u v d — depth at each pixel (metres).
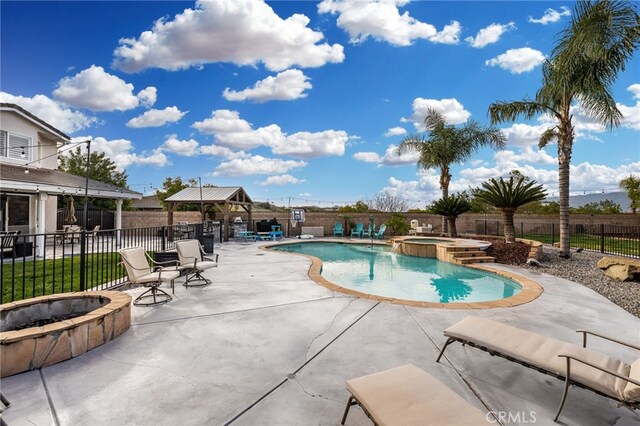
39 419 2.50
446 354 3.68
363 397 2.23
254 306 5.41
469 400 2.82
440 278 9.43
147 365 3.37
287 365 3.39
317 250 15.27
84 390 2.89
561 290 6.76
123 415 2.55
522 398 2.86
